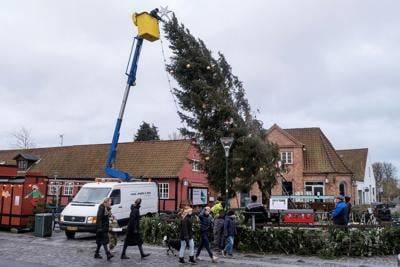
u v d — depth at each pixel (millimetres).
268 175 18688
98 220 13742
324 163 39750
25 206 21234
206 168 19406
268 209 19391
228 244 14703
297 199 31312
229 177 18781
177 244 14367
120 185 20969
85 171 39375
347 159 55344
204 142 19391
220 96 18578
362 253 14578
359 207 29875
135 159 38406
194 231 16312
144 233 17891
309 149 41469
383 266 12844
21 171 43031
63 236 20078
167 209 34656
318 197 29109
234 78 20047
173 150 37812
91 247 16234
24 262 12680
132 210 14023
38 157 44875
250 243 15391
